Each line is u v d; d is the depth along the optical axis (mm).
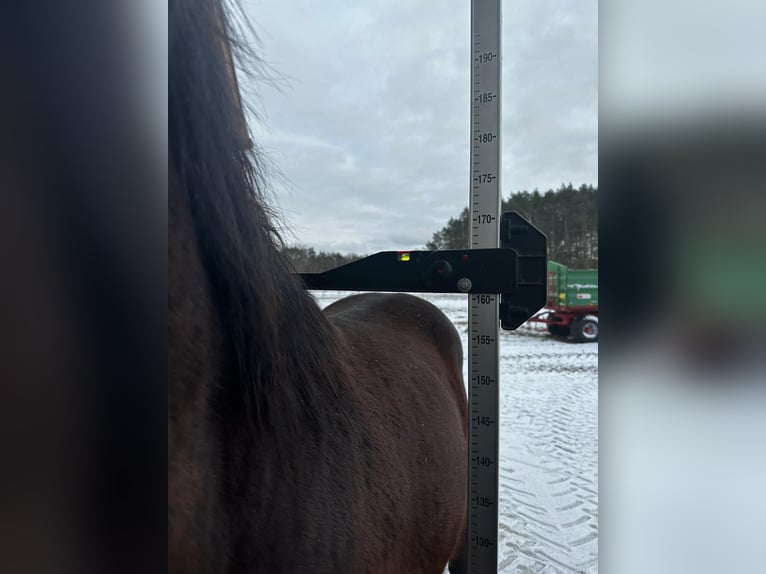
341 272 1135
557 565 2404
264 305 695
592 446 3945
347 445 883
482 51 1093
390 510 1007
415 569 1167
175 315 577
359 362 1281
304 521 730
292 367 786
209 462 610
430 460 1297
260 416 676
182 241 597
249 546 652
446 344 2123
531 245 1073
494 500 1094
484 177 1097
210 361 625
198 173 625
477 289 1000
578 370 6906
